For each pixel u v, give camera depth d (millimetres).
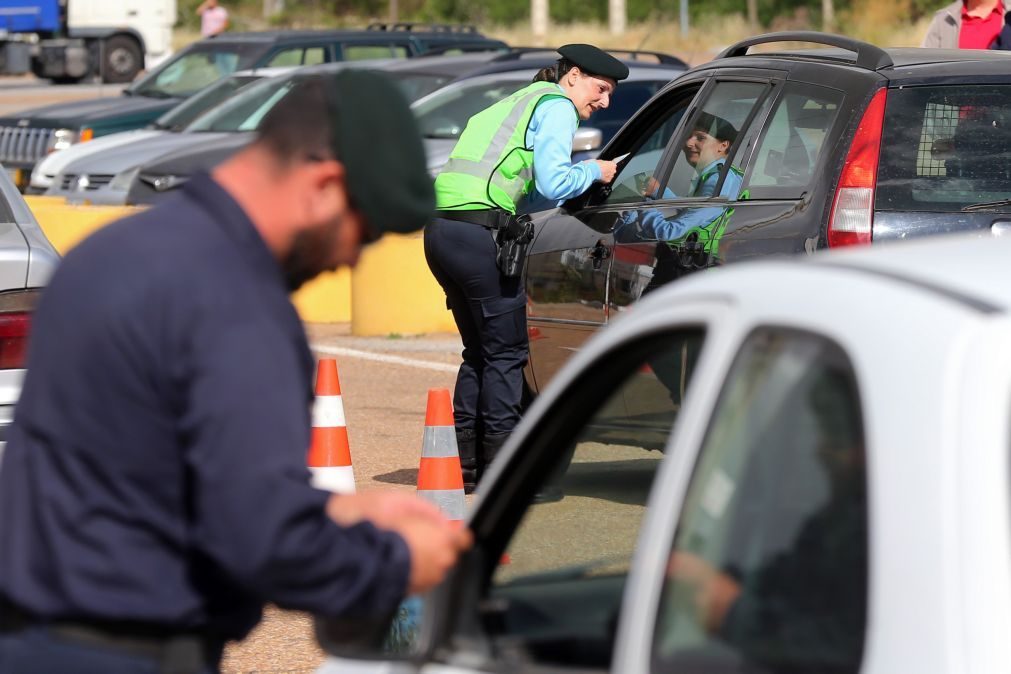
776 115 11305
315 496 4090
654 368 4434
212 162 26516
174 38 95125
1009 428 3234
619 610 4742
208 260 4184
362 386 19203
